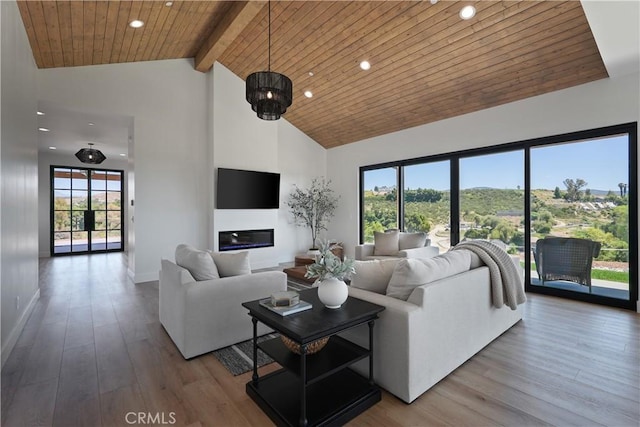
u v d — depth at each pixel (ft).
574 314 11.34
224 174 18.15
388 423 5.68
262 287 9.39
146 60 16.56
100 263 22.44
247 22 13.24
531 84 13.60
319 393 6.25
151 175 16.79
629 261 11.94
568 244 13.50
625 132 12.03
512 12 10.81
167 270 9.59
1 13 8.24
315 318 5.92
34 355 8.21
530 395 6.47
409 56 13.98
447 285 7.14
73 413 5.90
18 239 9.62
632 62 10.83
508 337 9.30
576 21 10.48
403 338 6.20
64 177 27.48
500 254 9.28
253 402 6.30
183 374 7.32
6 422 5.63
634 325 10.23
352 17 12.92
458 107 16.37
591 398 6.36
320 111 20.68
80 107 14.84
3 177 8.08
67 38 12.17
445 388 6.73
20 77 10.14
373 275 7.68
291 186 23.40
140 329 10.02
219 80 18.28
